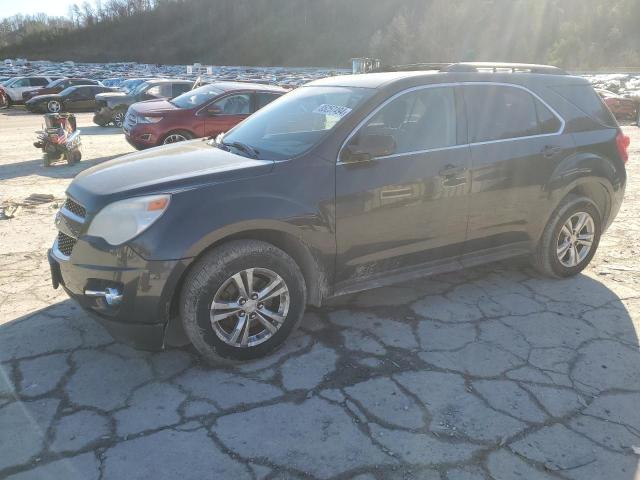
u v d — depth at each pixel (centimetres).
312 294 360
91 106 2669
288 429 276
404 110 379
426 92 388
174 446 263
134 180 326
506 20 11344
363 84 395
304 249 340
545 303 422
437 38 11331
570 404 298
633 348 356
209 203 310
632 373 328
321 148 346
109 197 311
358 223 353
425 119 385
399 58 11538
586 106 463
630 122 2141
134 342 312
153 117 1050
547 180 429
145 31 17075
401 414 288
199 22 17125
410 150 373
